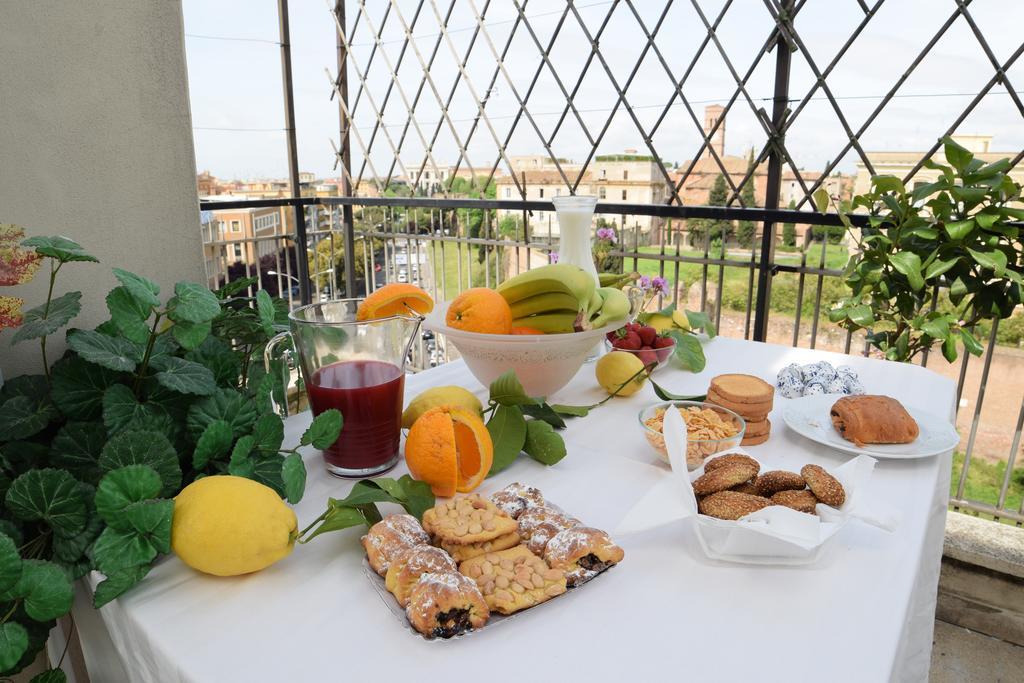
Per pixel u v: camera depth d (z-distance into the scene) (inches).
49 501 21.0
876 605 20.4
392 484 24.2
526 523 22.3
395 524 21.6
